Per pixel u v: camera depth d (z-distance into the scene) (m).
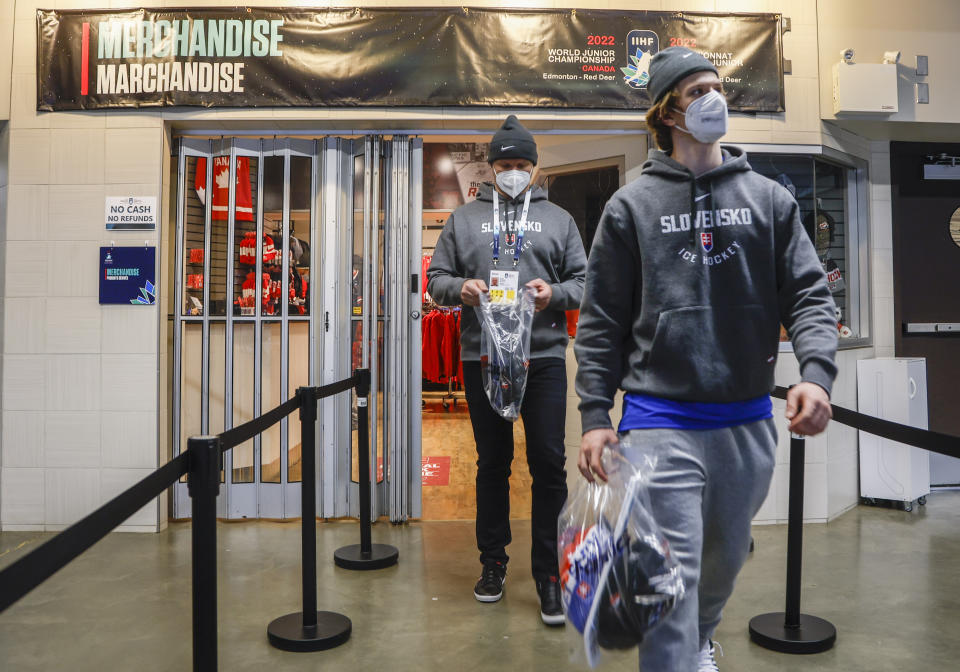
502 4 4.00
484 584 2.82
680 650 1.33
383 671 2.24
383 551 3.40
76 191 3.92
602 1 4.00
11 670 2.27
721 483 1.42
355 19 3.95
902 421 4.31
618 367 1.52
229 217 4.09
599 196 4.20
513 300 2.67
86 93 3.93
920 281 4.86
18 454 3.90
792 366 3.98
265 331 4.19
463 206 2.96
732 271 1.41
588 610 1.35
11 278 3.92
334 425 4.08
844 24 4.13
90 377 3.90
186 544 3.65
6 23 3.96
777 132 4.09
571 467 4.08
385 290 4.14
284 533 3.83
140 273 3.90
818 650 2.39
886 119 4.18
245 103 3.92
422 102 3.93
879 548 3.57
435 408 9.32
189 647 2.45
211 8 3.93
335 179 4.14
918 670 2.26
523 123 4.05
